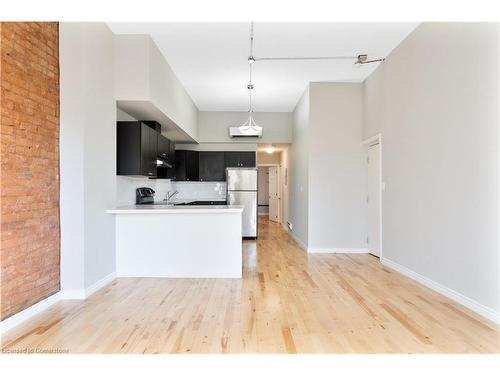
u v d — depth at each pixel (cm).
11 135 255
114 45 386
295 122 715
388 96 460
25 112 270
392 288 358
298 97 654
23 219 267
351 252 566
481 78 279
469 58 293
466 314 282
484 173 276
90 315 278
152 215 404
